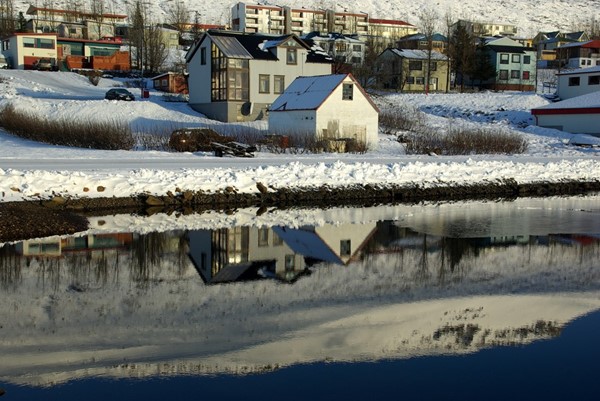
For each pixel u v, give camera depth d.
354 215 26.62
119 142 42.16
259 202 29.36
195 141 42.94
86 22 106.94
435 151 46.81
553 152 51.12
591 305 14.45
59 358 11.09
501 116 69.94
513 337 12.38
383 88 91.31
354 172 32.50
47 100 55.72
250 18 153.25
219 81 58.50
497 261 18.67
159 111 56.22
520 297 15.00
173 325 12.77
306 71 61.09
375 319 13.27
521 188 34.66
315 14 157.88
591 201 32.00
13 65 82.81
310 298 14.71
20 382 10.16
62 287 15.44
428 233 22.86
